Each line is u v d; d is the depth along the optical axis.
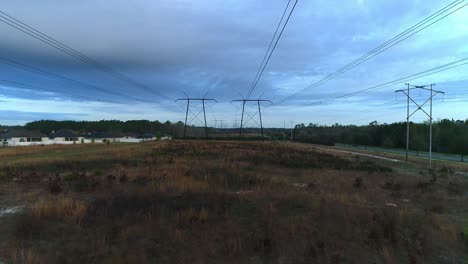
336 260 6.77
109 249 6.91
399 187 16.31
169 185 13.62
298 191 13.13
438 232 8.91
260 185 14.45
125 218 8.87
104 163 24.33
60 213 9.21
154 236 7.70
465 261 7.24
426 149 69.44
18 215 9.59
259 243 7.28
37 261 6.27
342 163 29.12
